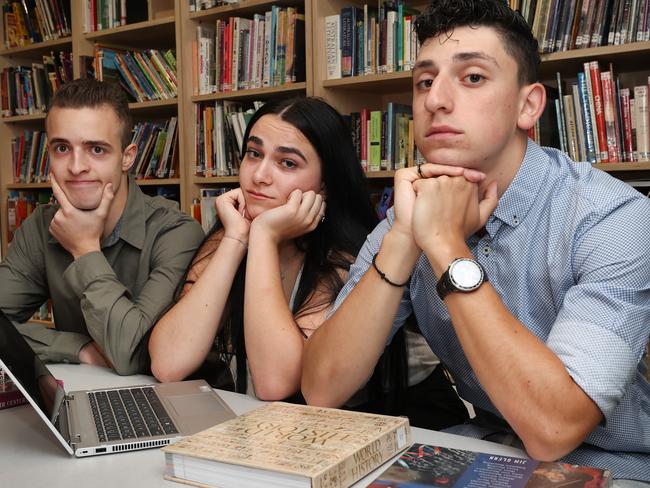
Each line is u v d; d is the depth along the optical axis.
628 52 2.21
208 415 1.15
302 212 1.52
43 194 4.02
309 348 1.26
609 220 1.10
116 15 3.61
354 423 0.97
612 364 0.98
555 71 2.53
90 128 1.69
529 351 0.99
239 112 3.17
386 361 1.50
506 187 1.20
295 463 0.81
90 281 1.60
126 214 1.83
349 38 2.77
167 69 3.46
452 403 1.69
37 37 4.04
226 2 3.12
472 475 0.83
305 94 2.90
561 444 0.95
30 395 0.96
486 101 1.12
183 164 3.34
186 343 1.47
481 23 1.12
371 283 1.20
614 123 2.25
